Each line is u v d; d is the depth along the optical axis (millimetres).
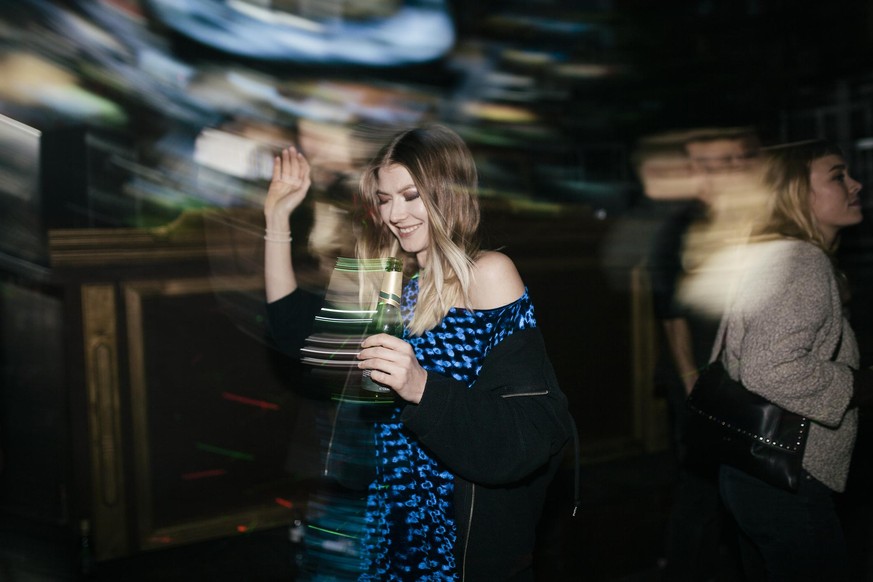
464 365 1503
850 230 6262
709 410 1916
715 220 2607
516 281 1520
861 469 3912
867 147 6297
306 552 1807
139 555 3027
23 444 3230
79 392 2924
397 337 1448
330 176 2191
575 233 4133
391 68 5410
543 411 1438
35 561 2941
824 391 1745
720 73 6375
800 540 1816
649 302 4473
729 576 2971
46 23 3861
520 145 6086
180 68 4277
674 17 6273
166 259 3012
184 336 3090
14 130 3186
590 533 3424
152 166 3385
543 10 6027
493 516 1474
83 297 2898
